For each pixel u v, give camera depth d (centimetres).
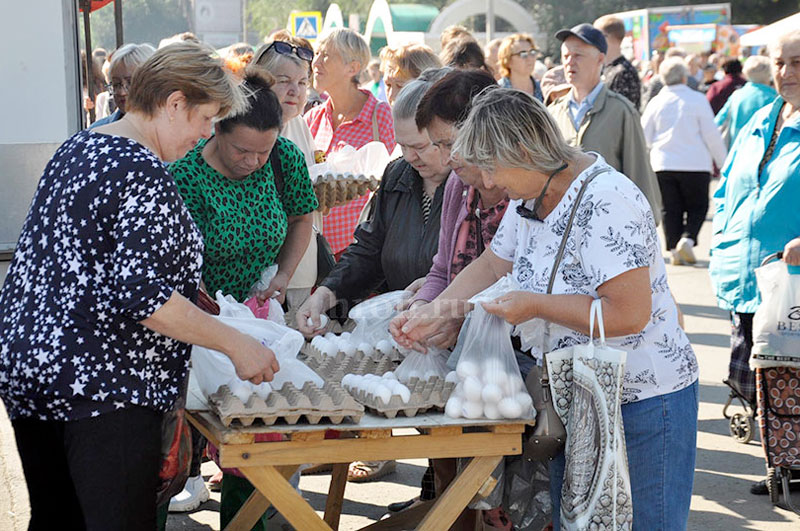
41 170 491
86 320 230
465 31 559
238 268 349
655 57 1686
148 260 226
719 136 971
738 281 449
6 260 487
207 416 259
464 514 314
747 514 413
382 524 340
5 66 484
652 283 251
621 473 240
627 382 251
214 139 342
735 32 2448
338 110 516
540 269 256
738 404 562
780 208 427
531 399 262
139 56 436
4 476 448
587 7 4175
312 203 384
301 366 268
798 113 425
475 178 286
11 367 232
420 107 291
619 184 244
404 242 340
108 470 234
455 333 283
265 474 246
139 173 228
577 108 557
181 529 399
